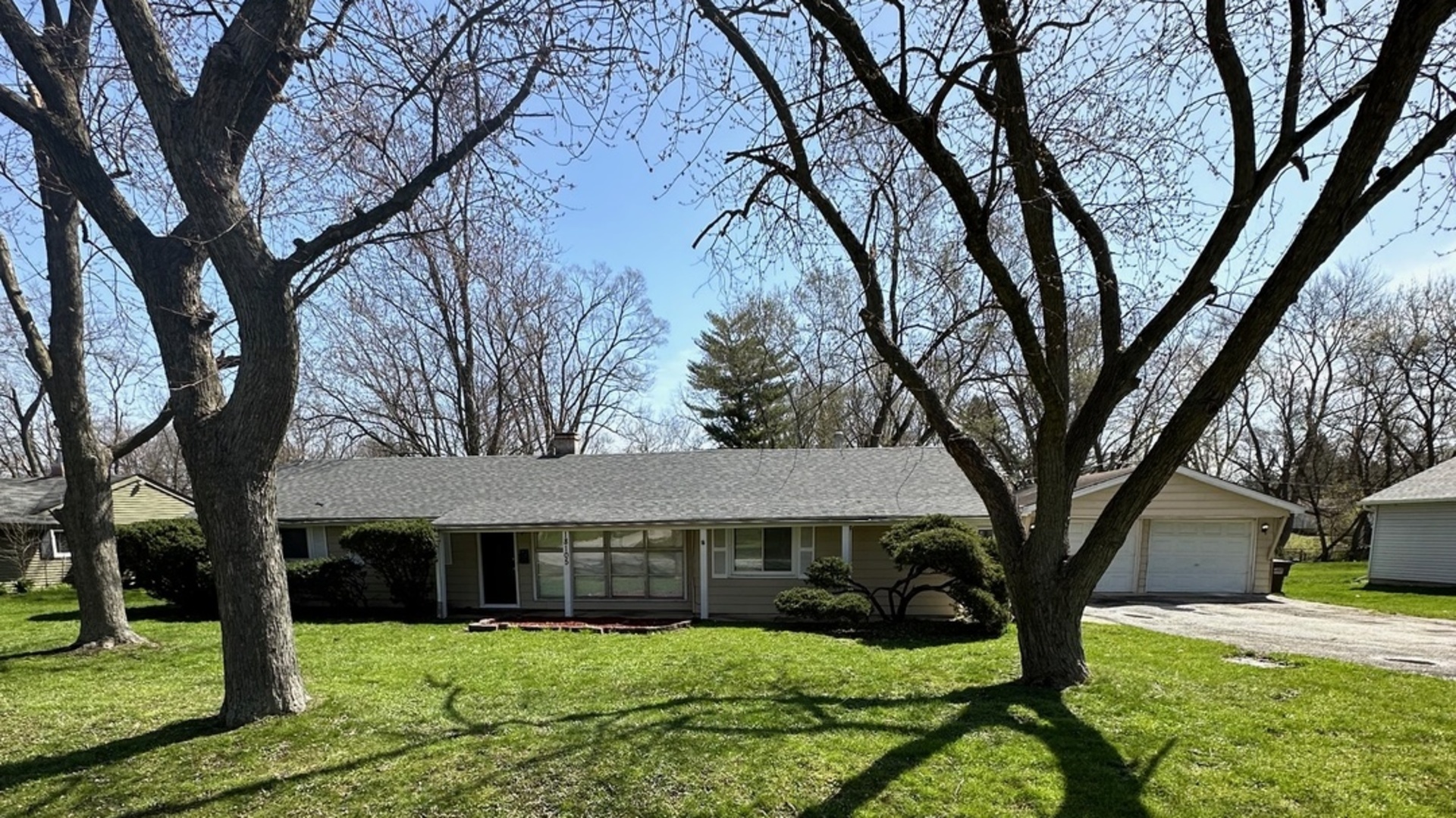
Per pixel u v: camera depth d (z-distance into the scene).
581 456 16.50
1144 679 6.48
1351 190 4.66
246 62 4.80
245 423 5.13
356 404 23.78
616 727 5.23
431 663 7.91
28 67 6.07
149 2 5.20
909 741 4.84
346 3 5.25
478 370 25.19
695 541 12.77
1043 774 4.27
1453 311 24.22
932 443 23.31
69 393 8.70
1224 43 4.99
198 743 4.82
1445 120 4.66
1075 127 5.46
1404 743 4.80
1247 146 5.18
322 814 3.79
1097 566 6.14
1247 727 5.10
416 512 13.50
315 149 6.04
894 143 5.75
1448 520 16.27
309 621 12.09
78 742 4.89
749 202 6.23
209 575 12.51
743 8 5.16
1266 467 29.69
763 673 7.23
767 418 27.75
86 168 5.04
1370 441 26.84
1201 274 5.52
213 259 4.95
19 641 9.62
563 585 13.28
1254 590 15.27
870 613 11.23
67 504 8.80
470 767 4.41
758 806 3.87
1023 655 6.47
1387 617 11.81
